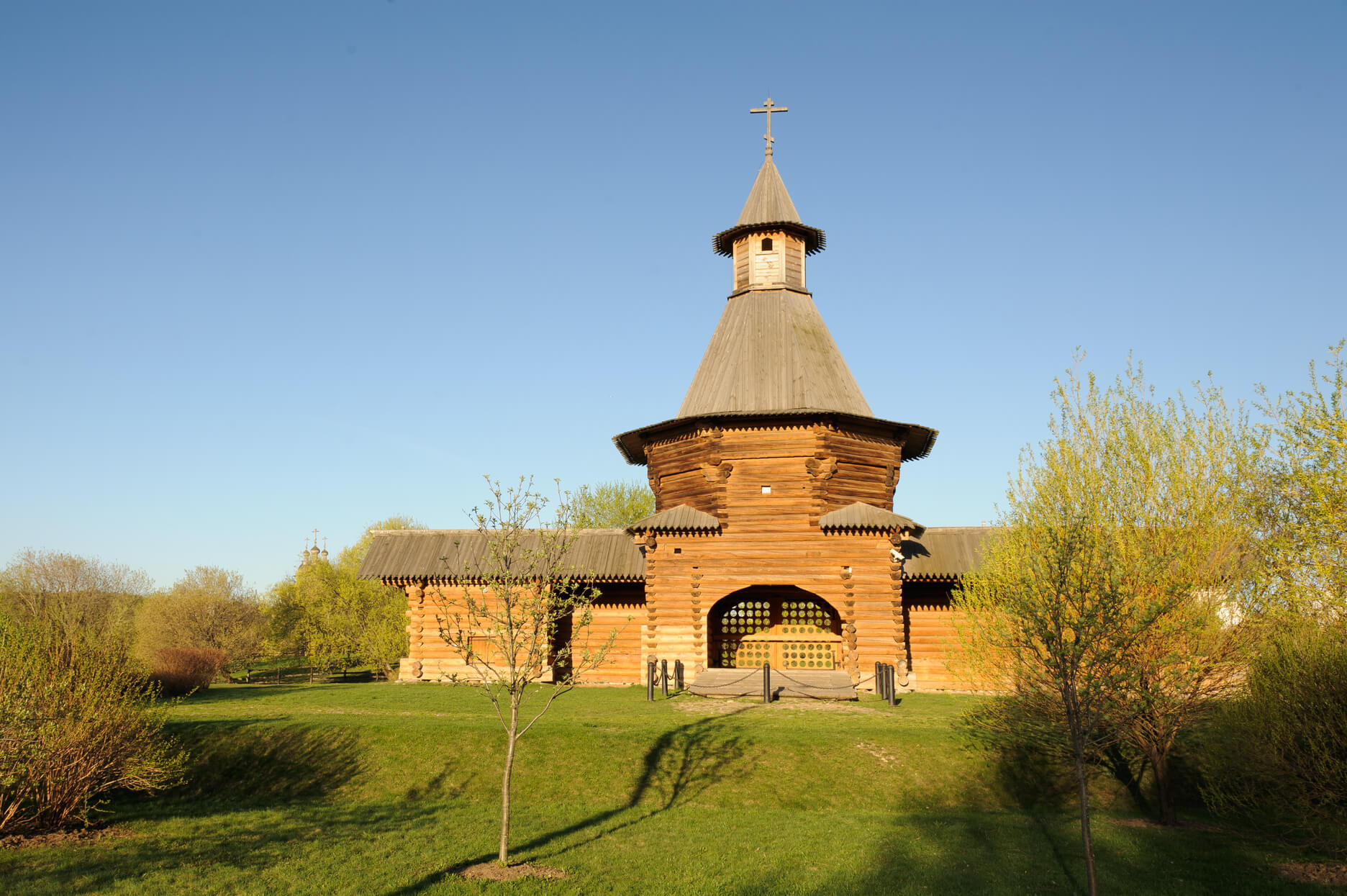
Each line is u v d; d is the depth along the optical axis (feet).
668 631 97.86
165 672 101.19
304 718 74.74
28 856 46.68
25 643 52.90
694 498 102.73
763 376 104.53
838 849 48.32
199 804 60.23
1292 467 50.44
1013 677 58.23
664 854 47.37
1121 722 50.49
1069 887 42.47
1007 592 47.16
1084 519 43.75
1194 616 49.57
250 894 40.83
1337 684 43.86
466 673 106.93
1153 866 45.37
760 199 117.29
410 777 63.46
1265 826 50.98
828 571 95.76
